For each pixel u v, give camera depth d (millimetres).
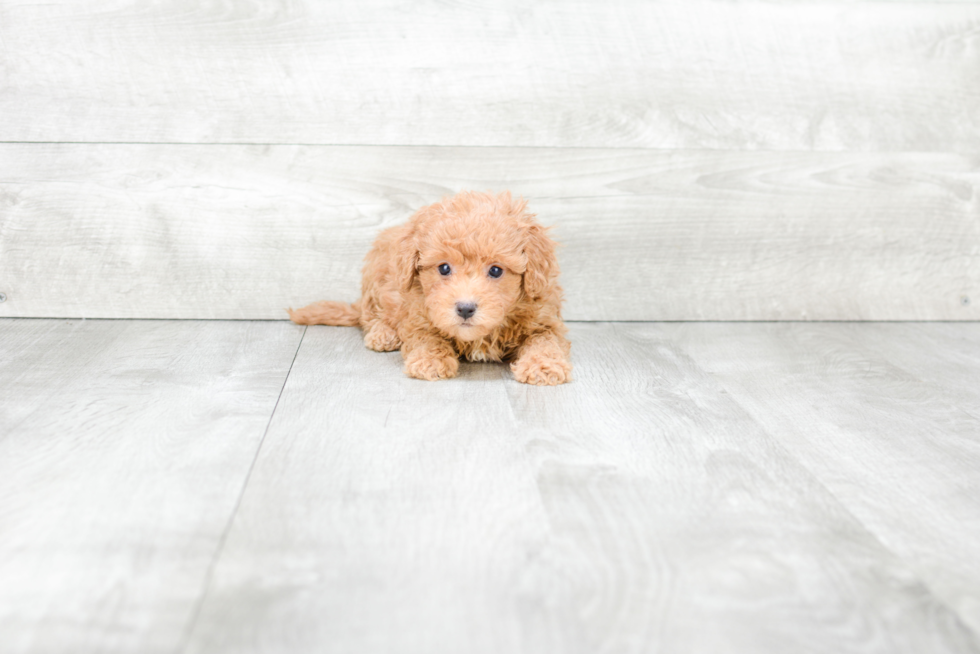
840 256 2322
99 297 2186
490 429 1462
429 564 1015
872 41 2195
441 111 2139
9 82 2041
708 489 1243
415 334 1846
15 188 2094
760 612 934
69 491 1190
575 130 2170
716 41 2150
